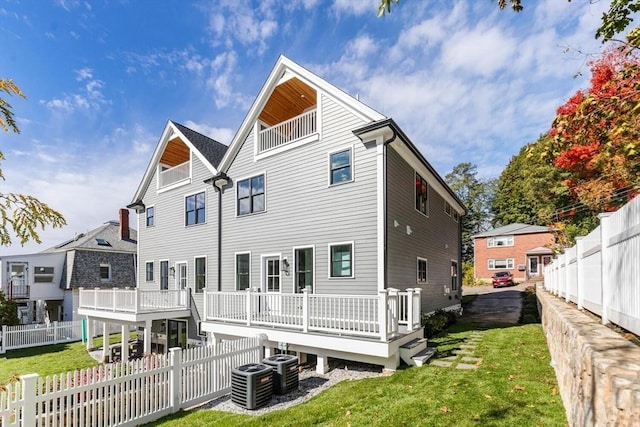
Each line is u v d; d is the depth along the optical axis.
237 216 13.38
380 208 9.58
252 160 13.05
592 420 2.91
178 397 6.77
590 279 5.39
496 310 16.16
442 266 15.83
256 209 12.76
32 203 3.53
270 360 7.22
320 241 10.77
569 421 4.13
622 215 3.71
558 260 9.40
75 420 5.39
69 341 18.98
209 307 11.44
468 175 50.62
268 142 12.78
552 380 5.77
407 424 4.70
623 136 4.35
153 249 17.42
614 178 9.17
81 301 17.00
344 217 10.30
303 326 8.61
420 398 5.54
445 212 17.09
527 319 12.46
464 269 37.00
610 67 5.77
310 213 11.09
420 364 7.38
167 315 14.10
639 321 3.26
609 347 3.10
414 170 12.49
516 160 42.34
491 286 30.23
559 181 19.50
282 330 8.90
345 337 7.77
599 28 4.40
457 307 16.84
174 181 16.75
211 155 15.68
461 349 8.51
